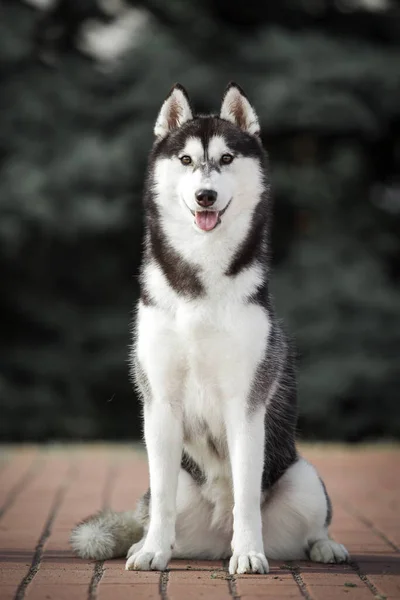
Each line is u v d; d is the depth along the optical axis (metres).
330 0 16.39
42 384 14.88
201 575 4.45
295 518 4.89
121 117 15.48
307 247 15.38
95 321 15.47
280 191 15.43
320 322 14.33
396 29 16.56
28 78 15.66
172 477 4.62
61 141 15.28
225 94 5.01
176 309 4.55
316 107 14.52
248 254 4.64
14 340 15.51
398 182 17.28
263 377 4.57
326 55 15.12
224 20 16.88
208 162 4.70
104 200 14.72
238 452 4.55
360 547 5.32
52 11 16.17
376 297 14.55
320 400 13.66
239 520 4.52
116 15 16.50
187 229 4.62
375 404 14.02
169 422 4.64
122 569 4.57
